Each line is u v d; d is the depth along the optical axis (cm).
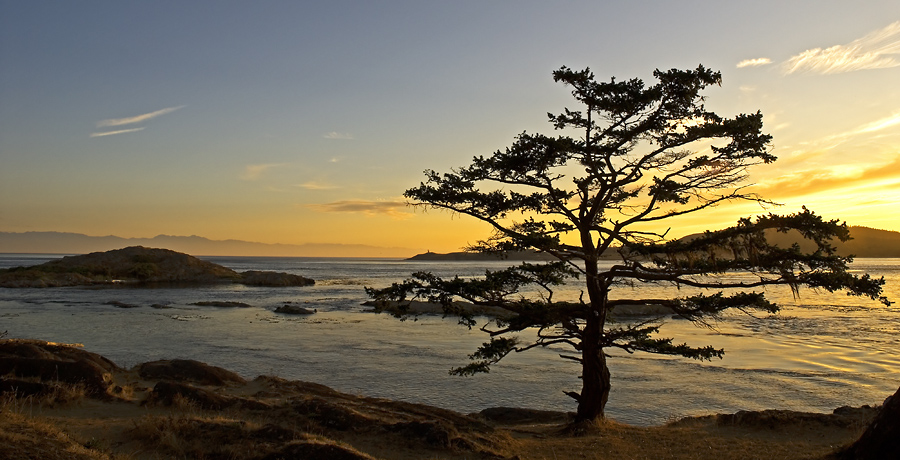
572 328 1686
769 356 3388
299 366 3084
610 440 1427
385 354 3472
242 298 7675
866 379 2789
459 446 1274
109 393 1546
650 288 8631
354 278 14338
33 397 1405
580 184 1603
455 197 1686
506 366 3112
